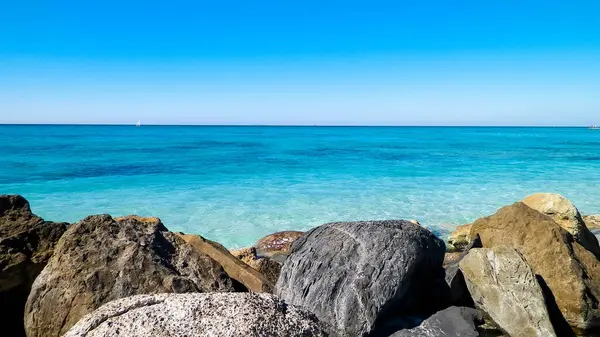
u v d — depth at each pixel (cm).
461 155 4812
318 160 4172
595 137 10331
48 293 518
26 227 662
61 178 2717
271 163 3853
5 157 3988
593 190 2411
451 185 2597
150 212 1838
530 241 895
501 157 4553
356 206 1984
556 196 1205
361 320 613
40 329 504
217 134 11675
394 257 685
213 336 287
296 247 735
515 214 966
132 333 290
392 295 645
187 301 320
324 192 2347
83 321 315
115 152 4831
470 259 782
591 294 782
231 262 805
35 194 2173
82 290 511
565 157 4538
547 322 692
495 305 729
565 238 876
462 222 1711
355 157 4534
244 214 1823
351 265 670
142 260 554
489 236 987
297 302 642
